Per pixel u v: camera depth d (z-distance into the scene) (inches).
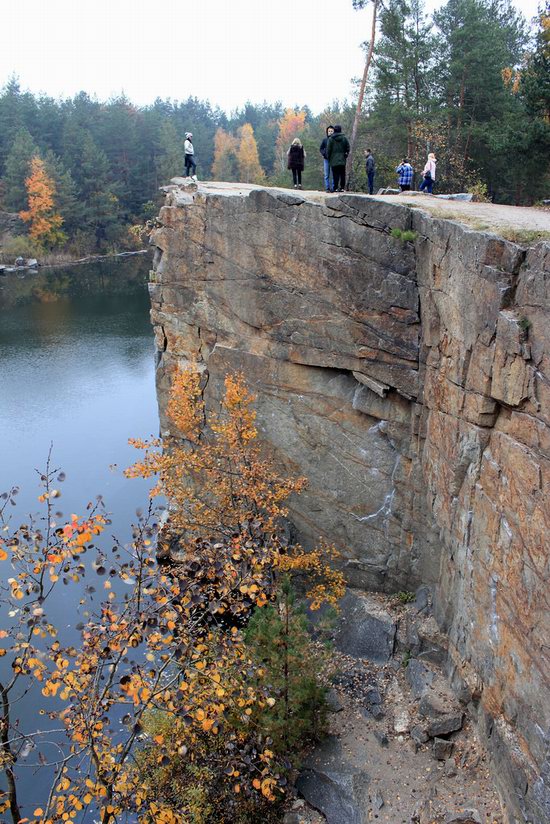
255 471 727.1
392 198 781.9
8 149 3873.0
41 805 593.6
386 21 1375.5
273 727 506.9
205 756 511.2
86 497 1170.6
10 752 377.7
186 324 882.1
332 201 679.1
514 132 1189.7
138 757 524.7
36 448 1385.3
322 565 783.7
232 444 738.2
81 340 2183.8
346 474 762.8
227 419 868.6
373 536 753.0
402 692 610.2
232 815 500.1
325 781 526.3
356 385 736.3
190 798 484.4
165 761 424.2
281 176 1796.3
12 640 794.8
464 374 516.4
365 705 601.6
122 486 1208.8
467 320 504.7
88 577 917.8
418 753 544.7
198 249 831.7
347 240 677.3
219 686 386.0
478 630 508.4
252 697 440.5
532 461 410.9
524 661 424.5
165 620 376.5
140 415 1561.3
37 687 735.1
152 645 372.5
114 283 3137.3
